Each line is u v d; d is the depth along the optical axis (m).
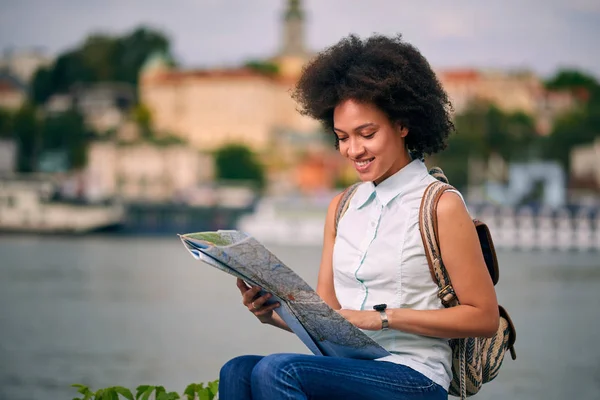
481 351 4.80
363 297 4.73
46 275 61.72
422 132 4.77
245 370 4.51
